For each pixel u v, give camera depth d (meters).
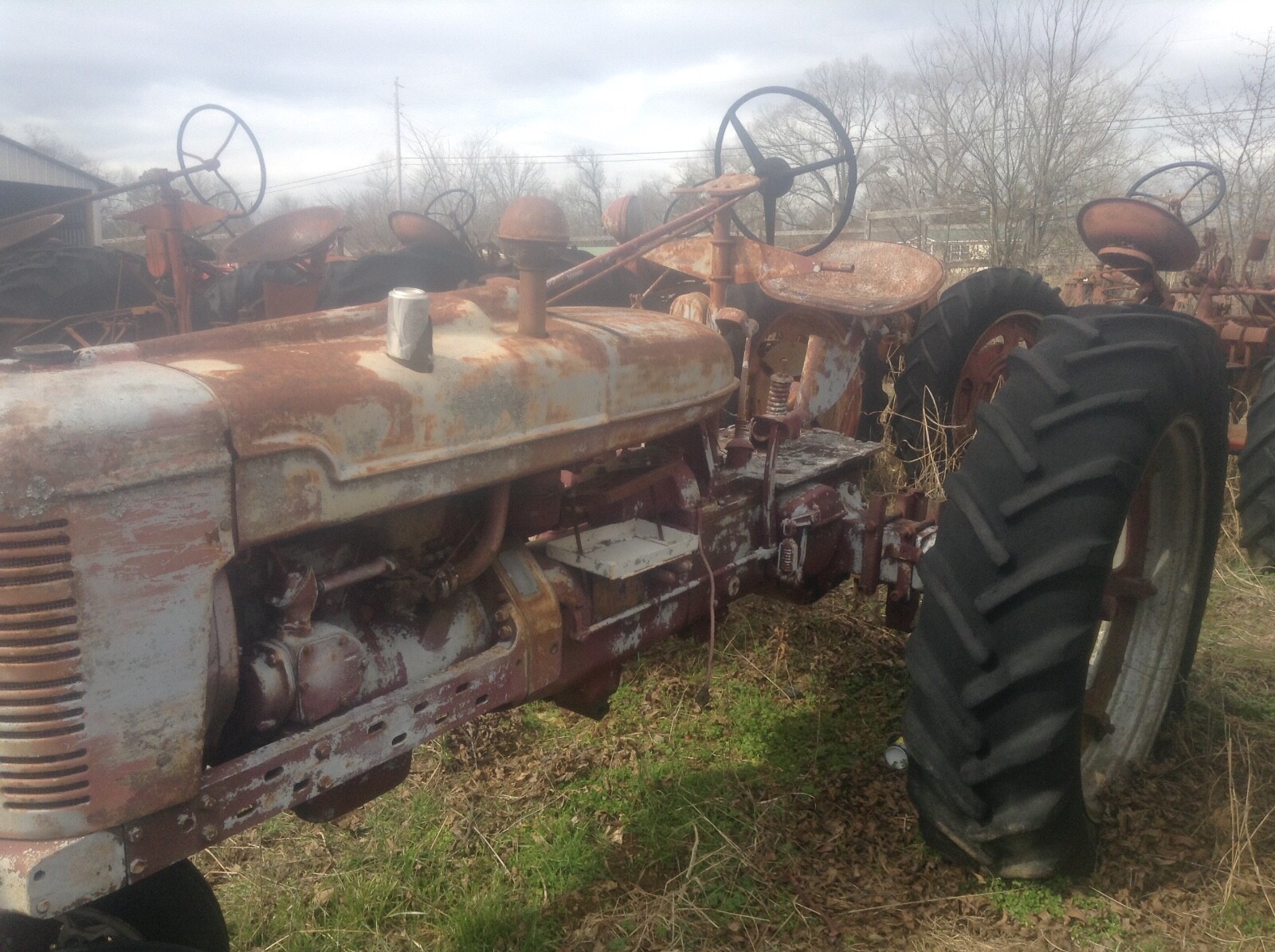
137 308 5.69
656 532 2.13
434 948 2.11
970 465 2.04
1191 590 2.62
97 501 1.23
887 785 2.61
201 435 1.30
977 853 2.10
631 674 3.23
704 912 2.15
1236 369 6.11
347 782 1.74
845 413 4.09
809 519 2.55
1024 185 15.07
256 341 1.64
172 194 5.46
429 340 1.59
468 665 1.79
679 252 4.39
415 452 1.57
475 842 2.45
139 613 1.28
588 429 1.87
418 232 5.47
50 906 1.27
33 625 1.22
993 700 1.96
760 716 2.99
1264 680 3.18
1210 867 2.27
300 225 5.31
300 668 1.55
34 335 5.50
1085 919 2.11
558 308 2.20
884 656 3.36
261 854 2.40
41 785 1.25
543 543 2.03
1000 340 4.37
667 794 2.60
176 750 1.35
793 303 3.90
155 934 1.73
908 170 18.50
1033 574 1.90
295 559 1.63
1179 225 4.62
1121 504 1.93
